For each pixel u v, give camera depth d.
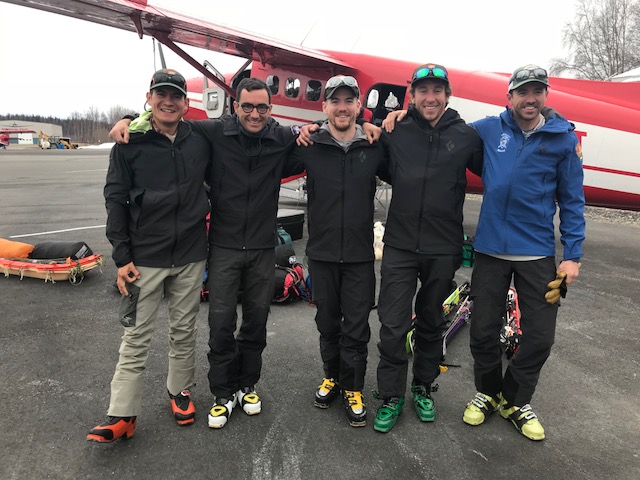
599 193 6.28
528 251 2.15
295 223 6.12
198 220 2.16
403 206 2.24
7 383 2.64
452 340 3.38
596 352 3.29
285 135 2.28
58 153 36.50
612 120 6.02
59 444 2.12
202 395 2.59
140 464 2.01
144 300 2.11
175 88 1.94
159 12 5.90
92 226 7.14
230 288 2.26
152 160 2.03
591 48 27.92
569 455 2.15
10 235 6.41
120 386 2.09
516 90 2.05
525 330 2.24
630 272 5.48
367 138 2.22
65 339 3.23
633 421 2.44
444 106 2.18
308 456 2.09
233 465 2.02
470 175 6.63
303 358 3.06
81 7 5.52
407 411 2.50
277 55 7.21
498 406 2.49
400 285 2.29
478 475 1.99
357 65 7.14
